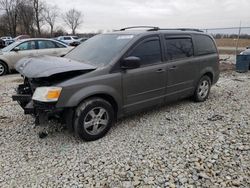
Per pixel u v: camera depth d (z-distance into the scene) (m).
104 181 2.98
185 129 4.38
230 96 6.58
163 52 4.82
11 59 10.74
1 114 5.20
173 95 5.16
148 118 4.90
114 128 4.43
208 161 3.32
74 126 3.79
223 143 3.81
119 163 3.32
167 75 4.88
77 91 3.65
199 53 5.68
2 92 7.23
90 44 4.92
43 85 3.65
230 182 2.92
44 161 3.41
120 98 4.18
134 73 4.29
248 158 3.39
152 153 3.56
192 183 2.91
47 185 2.93
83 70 3.76
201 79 5.84
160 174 3.08
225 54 20.92
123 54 4.17
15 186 2.93
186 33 5.41
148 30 4.76
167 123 4.65
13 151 3.68
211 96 6.57
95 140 3.98
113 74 4.02
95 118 3.92
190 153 3.53
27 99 3.90
